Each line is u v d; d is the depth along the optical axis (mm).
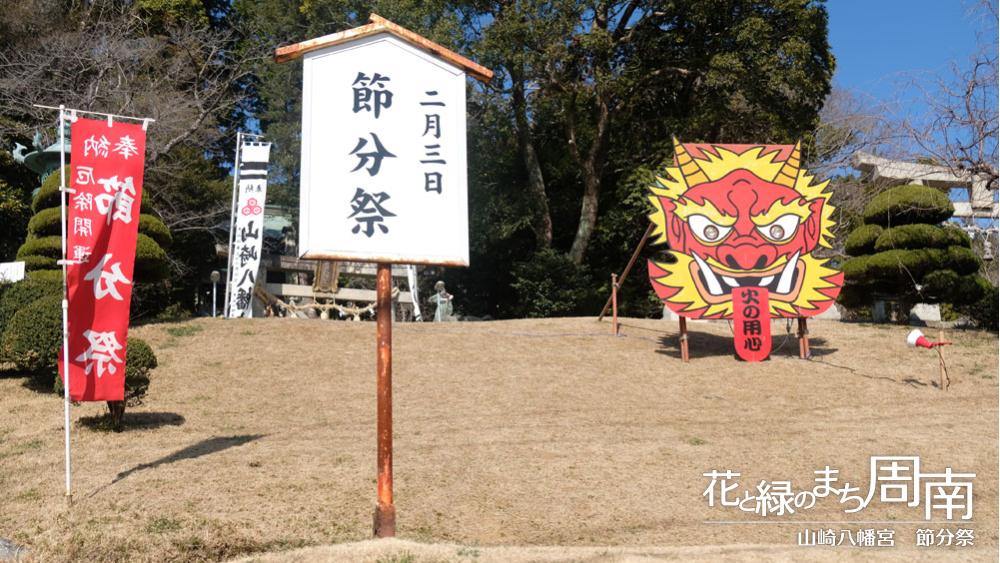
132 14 24594
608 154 26812
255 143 17797
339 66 6355
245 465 8312
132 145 7652
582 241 25328
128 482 7621
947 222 18766
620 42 25172
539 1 22000
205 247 25844
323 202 6113
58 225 14031
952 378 13117
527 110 25406
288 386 12094
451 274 27859
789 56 21797
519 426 10234
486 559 5621
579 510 7395
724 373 13383
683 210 13945
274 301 20516
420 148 6371
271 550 6215
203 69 24734
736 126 24406
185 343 14219
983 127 13727
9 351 10445
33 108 20125
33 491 7312
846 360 14398
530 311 24281
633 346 15398
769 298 13906
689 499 7781
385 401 6168
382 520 6074
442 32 22547
